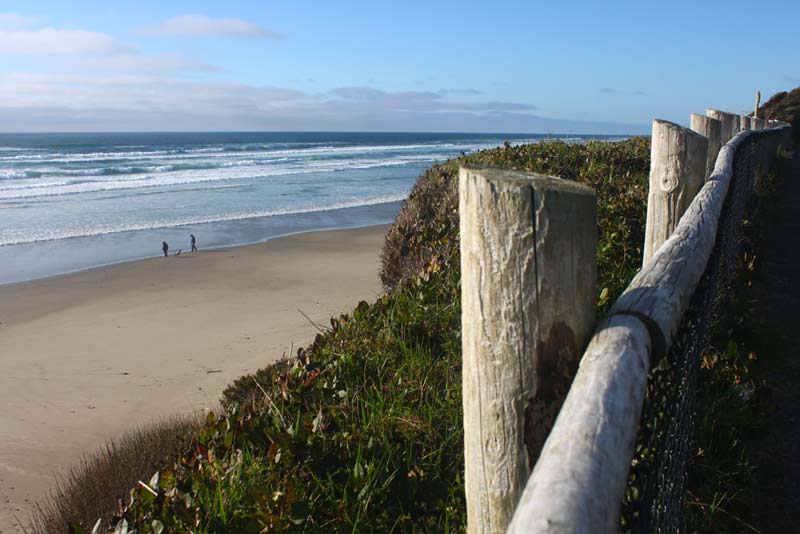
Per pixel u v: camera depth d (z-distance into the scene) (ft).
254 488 8.62
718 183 11.93
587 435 3.35
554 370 4.42
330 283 48.14
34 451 23.99
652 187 11.60
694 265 6.98
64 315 42.55
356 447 9.52
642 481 4.48
